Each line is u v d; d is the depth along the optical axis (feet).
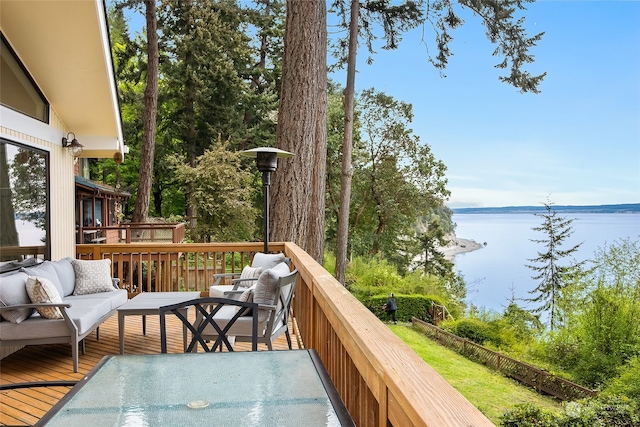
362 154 83.61
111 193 56.03
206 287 21.43
